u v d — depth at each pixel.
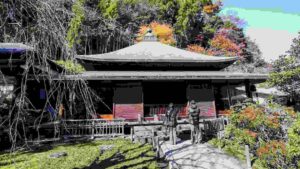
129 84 18.12
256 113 10.55
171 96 21.72
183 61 20.19
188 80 19.20
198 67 21.52
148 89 21.58
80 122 14.97
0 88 5.27
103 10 23.41
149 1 43.12
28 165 9.26
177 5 46.38
